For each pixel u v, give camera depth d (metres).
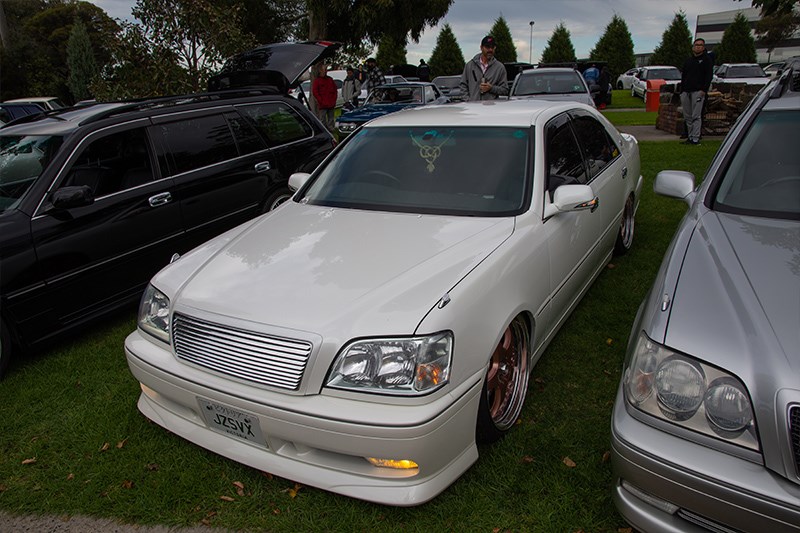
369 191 3.29
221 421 2.35
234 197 5.00
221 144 5.00
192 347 2.38
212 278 2.59
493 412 2.66
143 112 4.56
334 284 2.37
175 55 8.61
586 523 2.22
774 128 2.84
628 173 4.61
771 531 1.60
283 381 2.14
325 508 2.37
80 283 3.94
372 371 2.07
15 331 3.63
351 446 2.06
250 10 18.88
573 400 3.02
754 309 1.83
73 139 4.09
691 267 2.12
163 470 2.66
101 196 4.09
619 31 43.44
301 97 8.14
